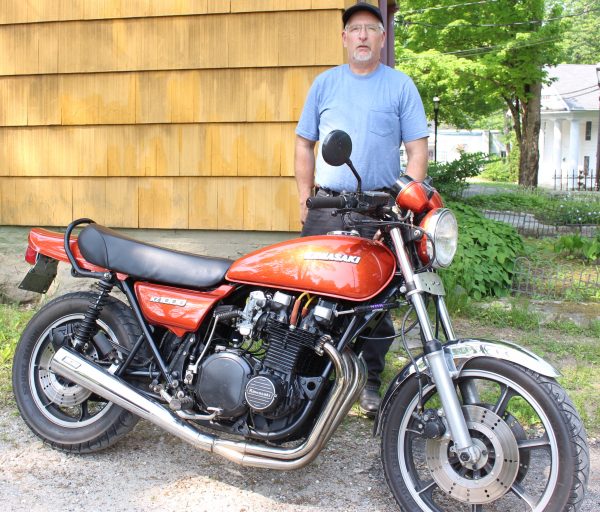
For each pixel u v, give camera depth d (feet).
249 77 15.98
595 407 12.71
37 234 11.14
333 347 8.97
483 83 78.79
